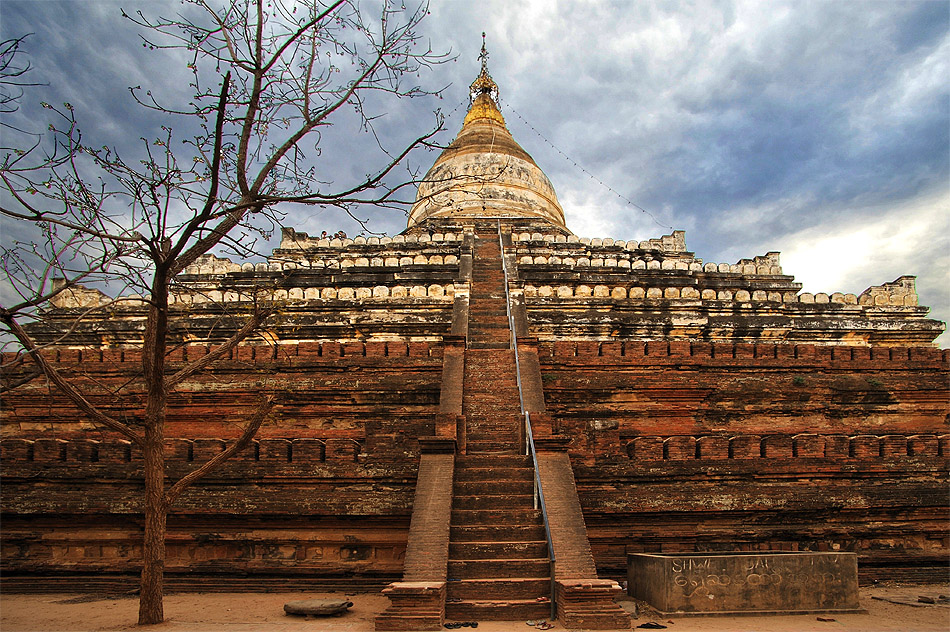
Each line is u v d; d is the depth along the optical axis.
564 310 22.92
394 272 25.48
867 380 19.25
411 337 21.75
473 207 33.84
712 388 18.59
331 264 26.61
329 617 11.44
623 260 26.00
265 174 11.77
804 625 10.69
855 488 15.65
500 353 18.25
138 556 15.25
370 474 15.09
